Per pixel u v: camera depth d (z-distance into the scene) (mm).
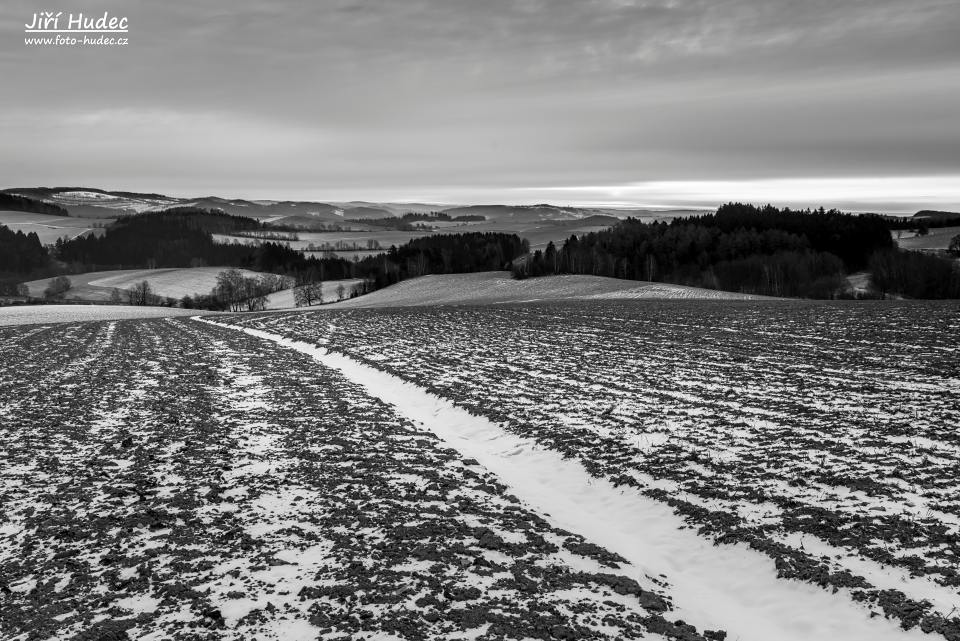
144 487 17797
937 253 122875
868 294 101500
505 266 160250
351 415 25531
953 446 18734
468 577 12688
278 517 15664
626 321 53469
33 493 17531
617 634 10898
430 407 27109
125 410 26688
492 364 35219
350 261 194125
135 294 135875
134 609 11641
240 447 21328
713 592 12805
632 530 15578
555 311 63438
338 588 12039
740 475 17516
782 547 13500
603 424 22750
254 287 145250
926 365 30406
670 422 22781
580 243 163625
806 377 29203
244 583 12445
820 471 17281
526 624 11008
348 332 51375
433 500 16828
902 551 12938
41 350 45531
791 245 130500
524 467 19984
